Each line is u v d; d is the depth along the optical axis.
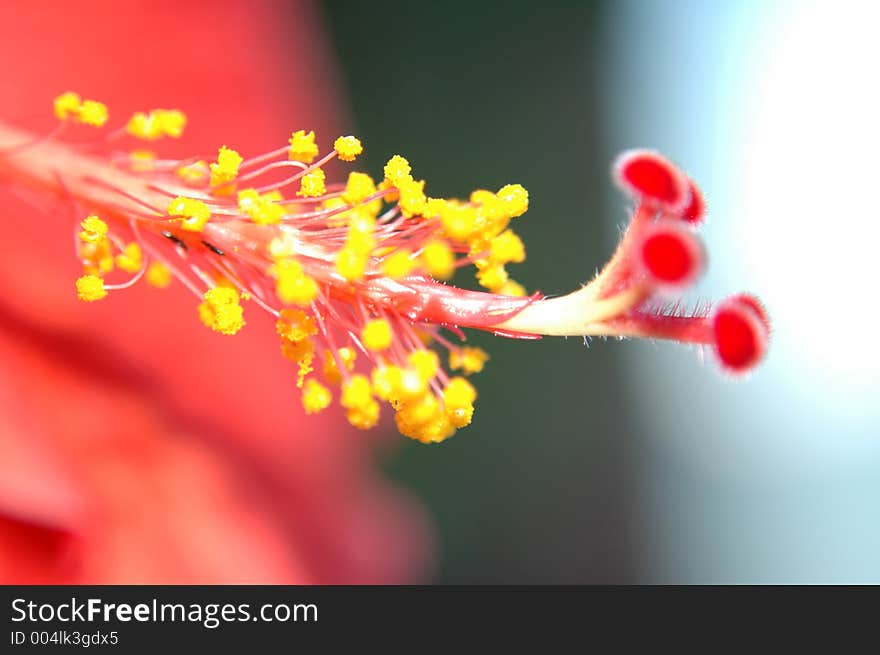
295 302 0.12
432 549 0.20
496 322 0.12
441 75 0.21
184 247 0.13
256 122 0.16
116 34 0.16
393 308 0.12
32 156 0.13
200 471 0.15
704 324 0.12
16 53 0.16
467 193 0.21
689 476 0.22
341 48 0.21
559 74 0.22
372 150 0.21
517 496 0.22
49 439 0.15
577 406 0.22
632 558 0.22
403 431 0.12
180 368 0.16
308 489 0.16
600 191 0.21
